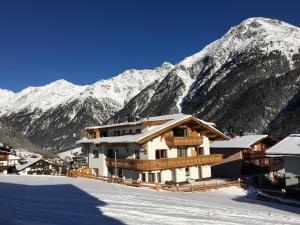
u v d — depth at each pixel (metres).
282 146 33.84
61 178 38.69
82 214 15.85
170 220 15.84
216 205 23.59
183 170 43.69
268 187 45.34
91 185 31.00
